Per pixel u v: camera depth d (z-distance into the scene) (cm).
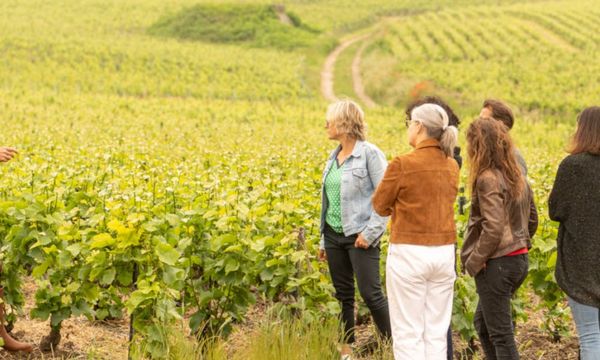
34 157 1370
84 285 689
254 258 700
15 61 7188
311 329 645
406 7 11494
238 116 4400
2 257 711
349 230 650
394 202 580
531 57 7338
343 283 679
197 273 777
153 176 1101
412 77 6469
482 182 563
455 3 11875
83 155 1627
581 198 555
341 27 9694
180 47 8388
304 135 3114
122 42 8562
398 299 575
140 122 3600
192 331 700
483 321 616
